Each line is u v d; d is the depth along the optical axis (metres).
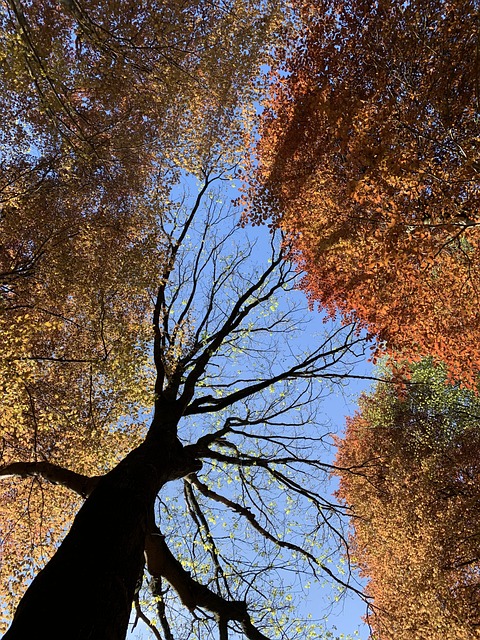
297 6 11.05
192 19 9.51
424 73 8.98
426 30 8.59
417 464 17.16
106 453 9.23
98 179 9.80
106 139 9.65
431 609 13.38
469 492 15.23
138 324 10.60
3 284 8.62
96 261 9.85
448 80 8.40
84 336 10.15
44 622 3.61
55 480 7.05
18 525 9.65
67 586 4.00
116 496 5.41
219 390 10.91
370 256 9.78
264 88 12.16
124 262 9.73
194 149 11.85
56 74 6.54
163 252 10.50
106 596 4.05
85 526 4.87
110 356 9.20
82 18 6.98
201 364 9.64
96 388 9.58
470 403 17.64
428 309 10.36
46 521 9.66
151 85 9.73
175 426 8.04
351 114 9.27
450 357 10.70
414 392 16.94
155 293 10.88
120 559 4.54
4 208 9.05
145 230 10.82
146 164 10.65
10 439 9.45
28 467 7.15
